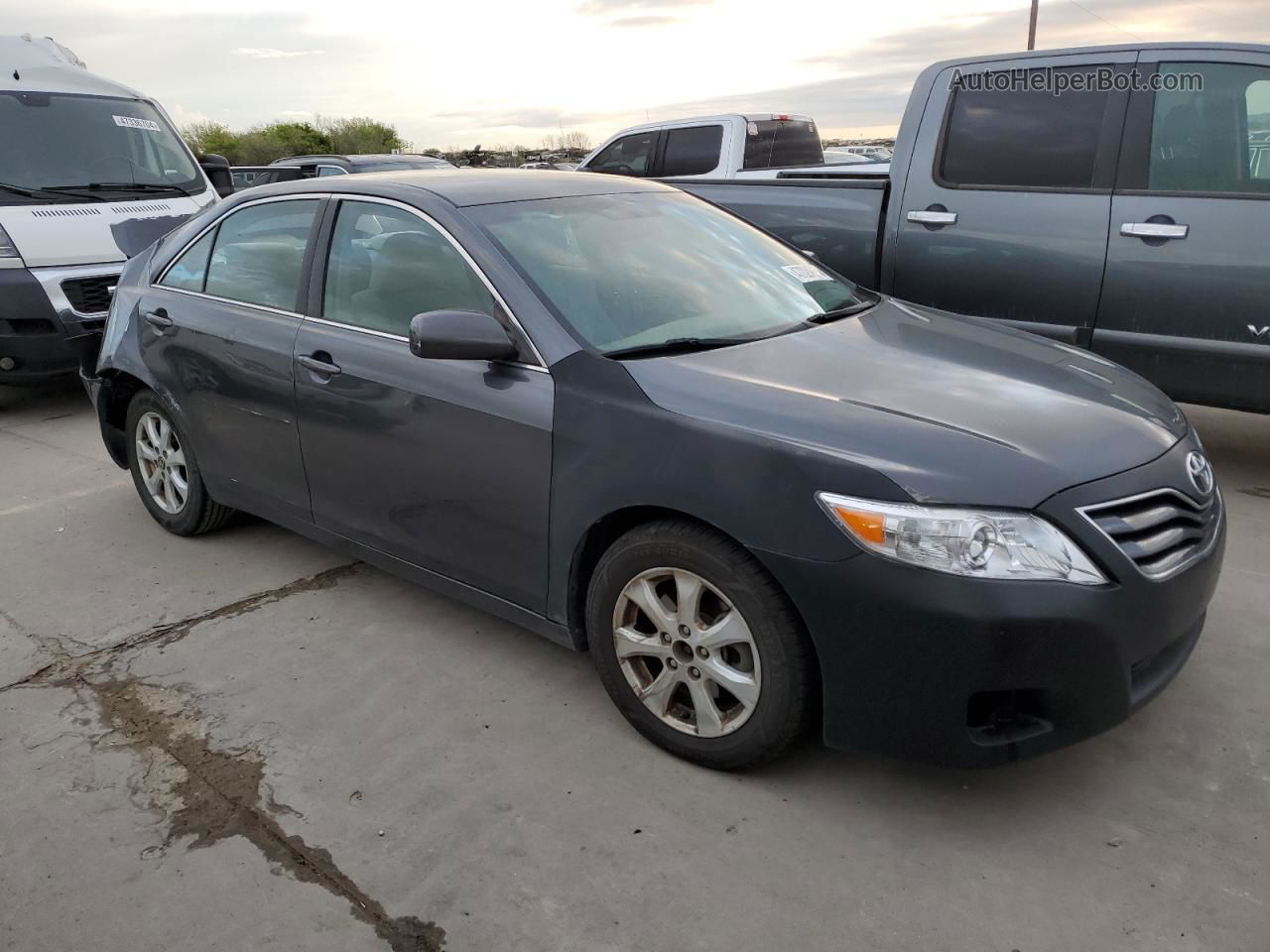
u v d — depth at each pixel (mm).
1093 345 4852
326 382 3438
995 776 2688
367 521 3490
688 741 2734
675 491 2529
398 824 2584
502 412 2920
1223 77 4434
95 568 4254
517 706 3104
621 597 2748
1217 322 4484
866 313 3520
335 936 2232
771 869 2377
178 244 4336
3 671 3422
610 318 3021
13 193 6953
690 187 6172
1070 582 2229
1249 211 4348
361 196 3521
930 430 2428
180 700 3205
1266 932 2141
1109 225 4695
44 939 2258
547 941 2193
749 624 2490
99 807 2695
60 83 7801
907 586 2244
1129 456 2469
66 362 6867
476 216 3232
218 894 2367
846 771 2723
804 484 2359
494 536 3057
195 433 4141
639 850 2453
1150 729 2861
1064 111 4848
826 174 7578
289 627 3670
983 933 2168
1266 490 4719
